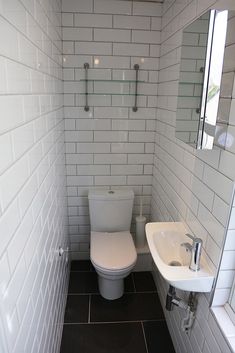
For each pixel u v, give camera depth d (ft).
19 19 2.73
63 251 6.23
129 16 6.49
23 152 2.86
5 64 2.29
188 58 4.33
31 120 3.24
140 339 5.81
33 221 3.31
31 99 3.25
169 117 6.00
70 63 6.66
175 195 5.66
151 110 7.22
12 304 2.43
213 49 3.38
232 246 3.67
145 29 6.61
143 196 7.97
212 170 3.91
